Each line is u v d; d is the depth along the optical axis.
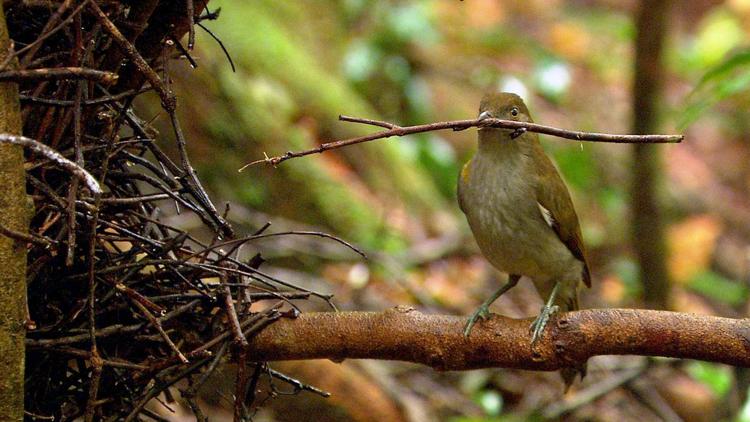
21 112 4.95
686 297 16.22
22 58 4.99
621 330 5.61
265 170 13.66
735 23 23.48
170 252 5.74
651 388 12.79
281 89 14.61
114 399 5.52
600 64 22.52
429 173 16.73
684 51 23.48
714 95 7.44
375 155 15.25
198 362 5.50
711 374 12.34
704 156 20.97
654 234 13.33
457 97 18.39
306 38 16.98
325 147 5.12
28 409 5.38
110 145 5.19
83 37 5.02
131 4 5.28
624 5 25.95
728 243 18.48
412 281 13.48
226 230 5.51
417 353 5.79
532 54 20.78
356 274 13.38
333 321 5.71
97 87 5.31
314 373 10.94
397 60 17.89
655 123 13.09
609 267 16.44
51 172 5.23
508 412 12.58
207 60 13.47
